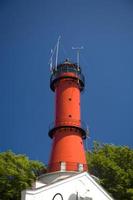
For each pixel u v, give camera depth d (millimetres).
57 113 57844
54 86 61094
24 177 61031
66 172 51500
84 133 57344
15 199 58750
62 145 55031
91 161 65875
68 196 47281
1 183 59812
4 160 64562
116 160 66312
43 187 46375
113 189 60531
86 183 48875
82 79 61156
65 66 60875
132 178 61469
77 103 58875
